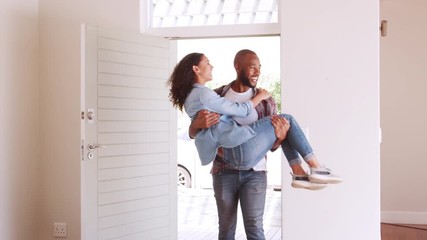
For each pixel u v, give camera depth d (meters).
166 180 4.49
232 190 4.22
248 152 4.17
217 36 4.32
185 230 5.80
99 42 4.02
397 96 6.29
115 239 4.12
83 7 4.43
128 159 4.21
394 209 6.31
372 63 4.04
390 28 6.29
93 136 3.98
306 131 4.09
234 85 4.30
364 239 4.04
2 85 4.10
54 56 4.48
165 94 4.45
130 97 4.21
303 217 4.11
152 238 4.38
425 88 6.24
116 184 4.13
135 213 4.25
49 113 4.48
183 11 4.41
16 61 4.25
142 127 4.30
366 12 4.04
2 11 4.09
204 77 4.30
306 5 4.11
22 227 4.33
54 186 4.48
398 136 6.29
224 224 4.23
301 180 4.04
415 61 6.25
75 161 4.44
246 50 4.30
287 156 4.11
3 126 4.11
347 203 4.05
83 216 3.93
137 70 4.26
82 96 3.93
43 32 4.49
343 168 4.05
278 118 4.12
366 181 4.04
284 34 4.12
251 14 4.28
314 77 4.09
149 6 4.45
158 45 4.39
